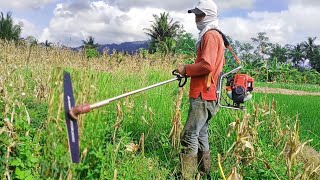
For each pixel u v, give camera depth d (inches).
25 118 130.2
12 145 108.1
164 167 137.6
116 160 130.0
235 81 130.4
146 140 157.9
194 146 129.1
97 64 287.4
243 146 134.9
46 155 113.0
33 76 214.7
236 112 174.6
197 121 127.9
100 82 193.8
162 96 198.2
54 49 286.2
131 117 165.8
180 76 126.4
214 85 127.4
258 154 144.2
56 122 113.4
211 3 127.3
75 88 141.4
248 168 137.6
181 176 129.7
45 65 257.0
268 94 438.3
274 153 155.2
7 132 113.7
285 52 2033.7
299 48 2265.0
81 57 299.7
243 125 145.5
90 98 140.6
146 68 315.0
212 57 123.5
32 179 104.1
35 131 127.9
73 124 98.3
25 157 112.1
